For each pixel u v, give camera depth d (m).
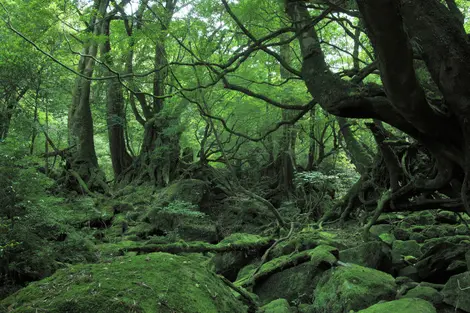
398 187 5.47
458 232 7.20
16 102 15.16
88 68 16.97
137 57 14.16
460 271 4.98
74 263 6.03
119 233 11.84
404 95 3.41
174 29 7.89
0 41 13.47
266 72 12.05
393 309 3.53
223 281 3.93
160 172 15.73
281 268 5.52
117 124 18.34
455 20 3.34
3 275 4.84
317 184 14.05
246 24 6.46
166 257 3.18
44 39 13.59
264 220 13.06
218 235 12.66
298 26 5.55
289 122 5.98
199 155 16.28
